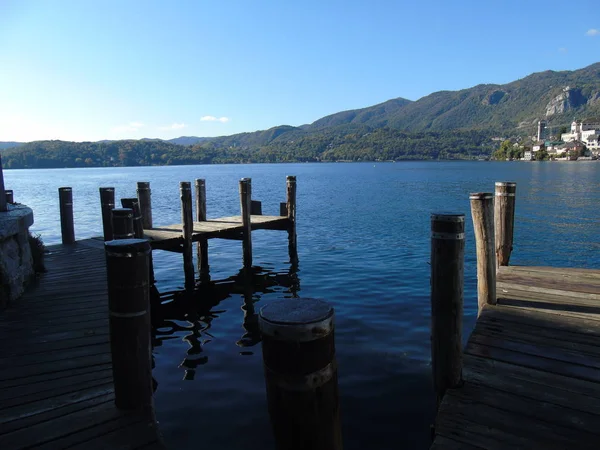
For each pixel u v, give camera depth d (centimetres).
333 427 185
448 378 353
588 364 392
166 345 704
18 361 445
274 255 1434
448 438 297
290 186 1341
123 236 677
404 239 1680
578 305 536
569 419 314
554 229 1922
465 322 754
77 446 304
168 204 3322
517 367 389
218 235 1114
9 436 315
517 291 593
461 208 2767
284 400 177
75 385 392
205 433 447
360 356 620
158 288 1069
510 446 287
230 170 13562
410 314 803
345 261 1300
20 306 627
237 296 996
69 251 1040
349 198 3541
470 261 1315
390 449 415
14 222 656
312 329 172
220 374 589
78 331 529
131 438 313
